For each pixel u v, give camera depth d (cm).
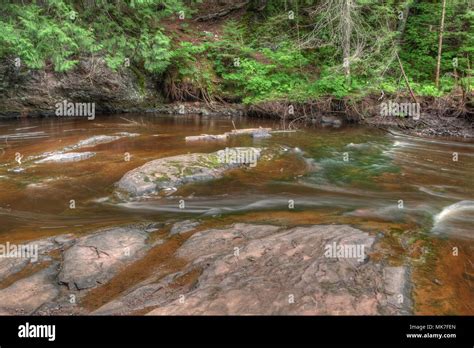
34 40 923
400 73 1209
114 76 1143
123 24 1164
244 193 489
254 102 1166
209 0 1616
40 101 1066
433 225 391
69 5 1011
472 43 1262
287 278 269
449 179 582
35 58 912
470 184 558
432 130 975
